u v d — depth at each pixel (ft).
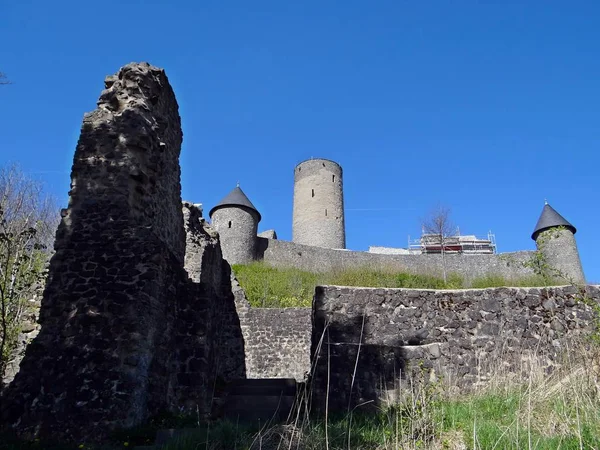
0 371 24.08
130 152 26.66
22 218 54.80
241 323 50.72
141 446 18.45
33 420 20.29
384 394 23.73
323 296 29.17
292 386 30.86
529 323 27.22
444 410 18.34
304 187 163.22
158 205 29.01
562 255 129.70
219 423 19.84
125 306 22.77
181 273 27.71
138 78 28.63
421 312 28.40
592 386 17.53
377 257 133.59
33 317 27.63
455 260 130.21
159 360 23.71
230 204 133.18
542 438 14.75
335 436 16.76
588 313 27.27
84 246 24.36
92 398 20.74
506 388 20.76
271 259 129.39
